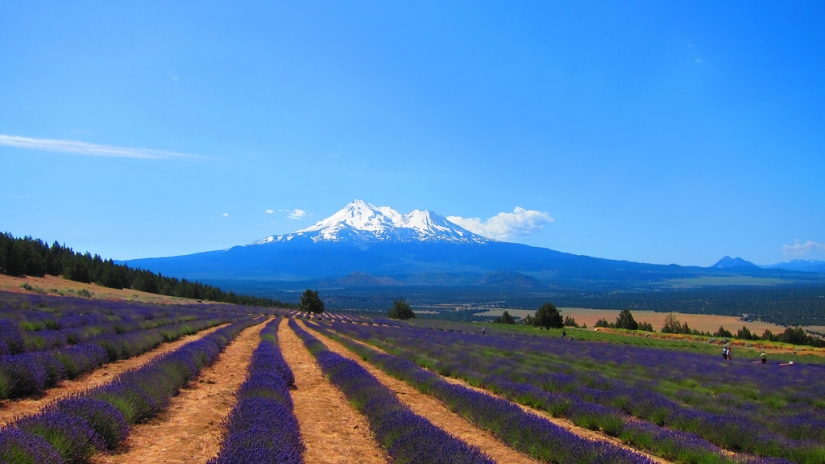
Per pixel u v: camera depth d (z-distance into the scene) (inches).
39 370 506.0
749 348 2320.4
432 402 645.9
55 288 2495.1
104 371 676.1
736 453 499.8
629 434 512.4
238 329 1599.4
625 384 813.9
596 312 7810.0
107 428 354.6
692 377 1016.9
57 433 308.2
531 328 3181.6
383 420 447.5
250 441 326.3
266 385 533.0
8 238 2802.7
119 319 1321.4
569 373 951.6
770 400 788.0
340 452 398.6
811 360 1769.2
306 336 1421.0
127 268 4045.3
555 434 427.8
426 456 341.4
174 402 537.6
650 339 2608.3
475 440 470.3
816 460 454.6
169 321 1536.7
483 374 864.3
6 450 258.2
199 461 343.9
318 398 620.1
